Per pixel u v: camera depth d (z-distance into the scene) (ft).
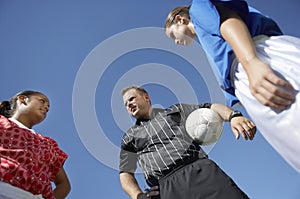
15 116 7.27
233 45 3.19
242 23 3.34
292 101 2.81
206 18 3.56
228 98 3.94
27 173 5.85
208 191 5.41
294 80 2.87
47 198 6.20
